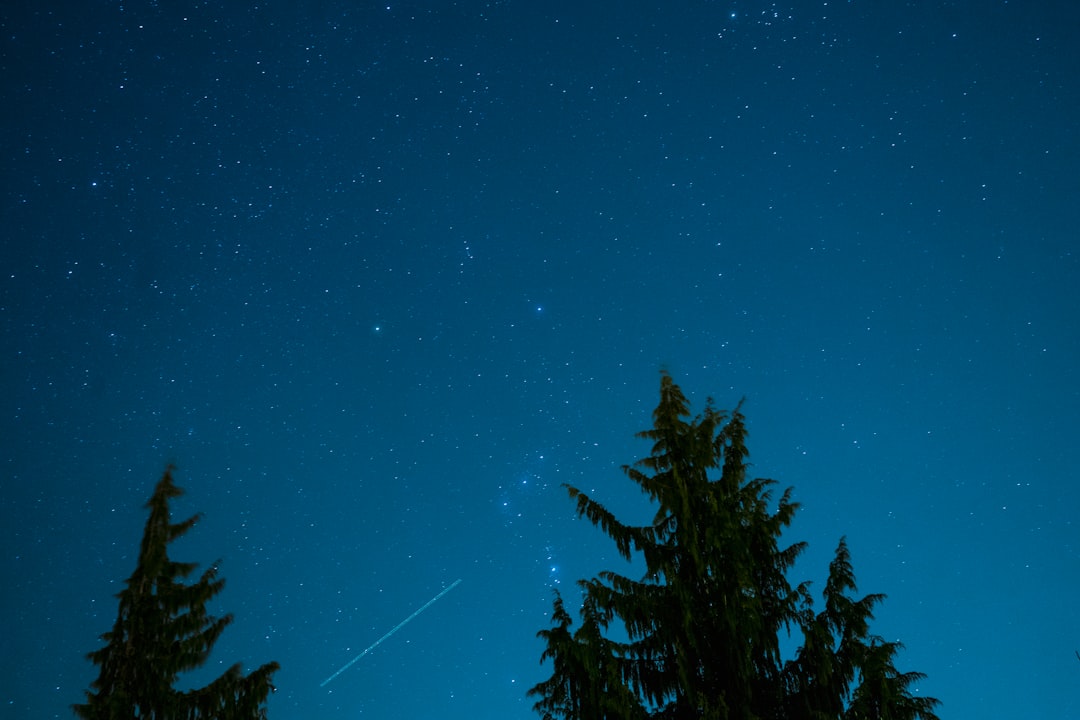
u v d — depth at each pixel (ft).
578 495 49.03
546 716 44.37
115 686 43.19
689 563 48.49
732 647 45.32
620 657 45.60
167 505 48.01
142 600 45.24
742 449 50.93
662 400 52.60
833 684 44.09
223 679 44.55
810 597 46.42
